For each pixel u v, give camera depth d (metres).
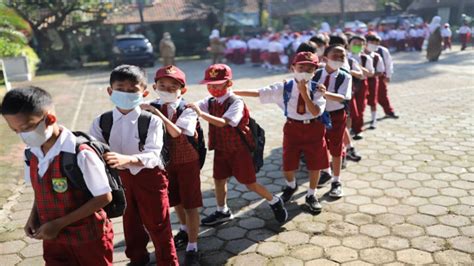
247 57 22.20
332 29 29.16
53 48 23.03
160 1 31.70
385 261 3.30
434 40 16.81
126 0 27.83
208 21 28.33
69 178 2.10
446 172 5.12
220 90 3.48
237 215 4.26
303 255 3.45
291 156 4.19
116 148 2.77
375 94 7.12
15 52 16.53
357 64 5.73
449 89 10.72
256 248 3.60
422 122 7.59
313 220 4.05
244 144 3.64
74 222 2.21
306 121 3.98
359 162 5.63
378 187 4.77
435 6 32.94
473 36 26.20
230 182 5.14
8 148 6.89
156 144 2.71
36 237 2.14
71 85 14.98
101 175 2.15
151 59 20.31
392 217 4.02
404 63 16.95
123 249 3.72
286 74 15.33
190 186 3.34
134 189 2.91
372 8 35.50
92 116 9.35
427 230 3.75
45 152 2.12
